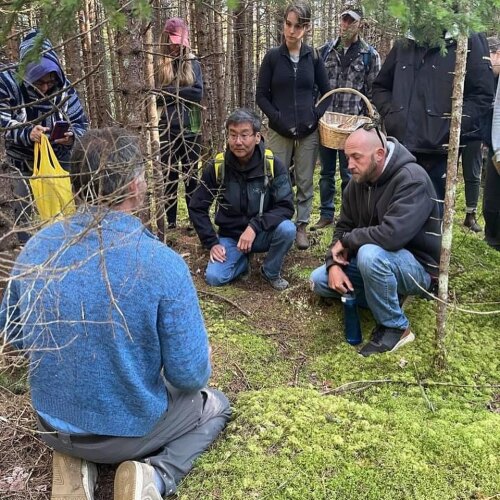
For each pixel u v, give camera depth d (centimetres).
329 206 481
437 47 344
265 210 367
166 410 185
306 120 413
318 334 316
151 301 156
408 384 263
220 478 193
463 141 370
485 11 178
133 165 153
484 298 347
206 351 174
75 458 183
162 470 185
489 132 353
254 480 192
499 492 191
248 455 203
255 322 328
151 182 218
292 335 316
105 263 152
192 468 198
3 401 224
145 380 169
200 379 177
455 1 177
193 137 419
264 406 232
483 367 277
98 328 156
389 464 201
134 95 285
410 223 275
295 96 412
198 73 407
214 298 356
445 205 248
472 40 341
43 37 156
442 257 255
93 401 165
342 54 491
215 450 206
